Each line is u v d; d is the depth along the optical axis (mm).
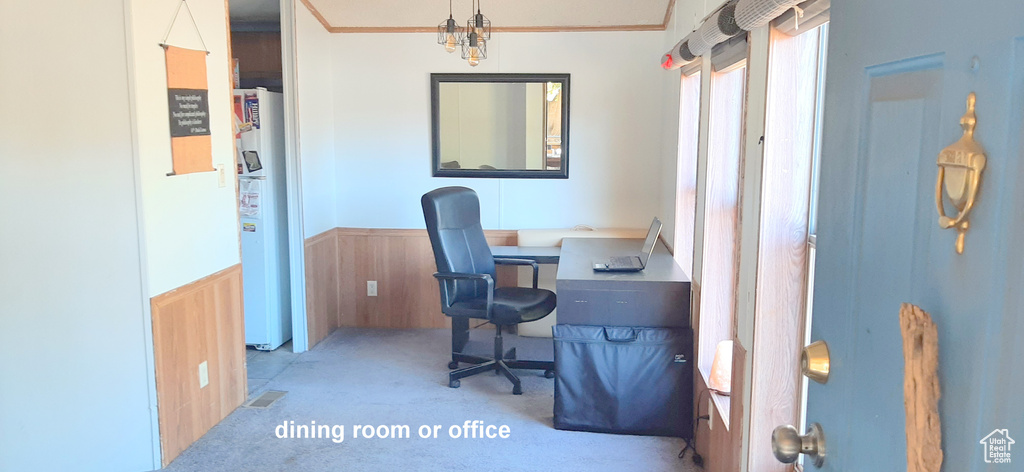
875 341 902
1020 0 614
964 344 697
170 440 2941
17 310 2684
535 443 3135
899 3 854
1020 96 614
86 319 2748
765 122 1918
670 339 3148
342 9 4516
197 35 3121
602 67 4645
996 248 646
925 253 778
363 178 4883
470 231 3943
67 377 2760
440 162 4820
